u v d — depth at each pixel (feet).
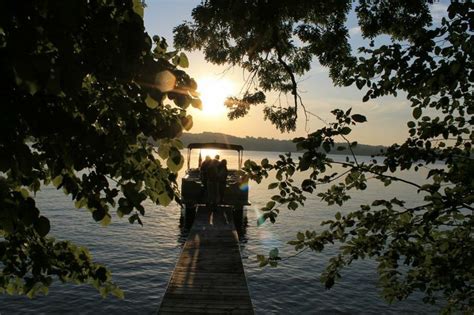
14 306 41.68
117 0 5.90
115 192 7.80
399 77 11.43
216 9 22.94
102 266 10.33
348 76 12.28
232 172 90.27
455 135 11.97
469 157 11.16
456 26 9.88
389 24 21.52
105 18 5.72
